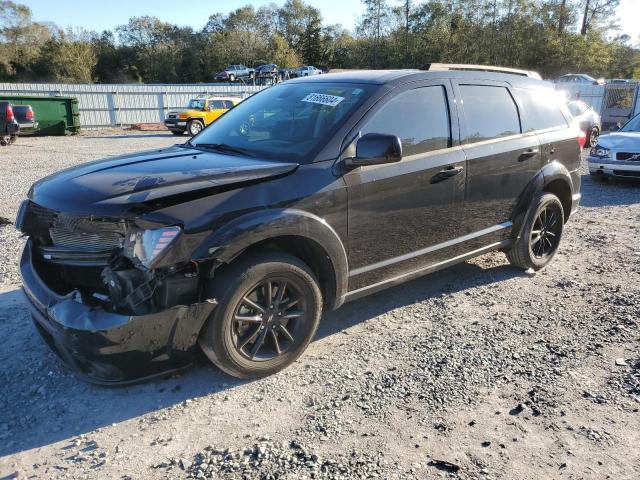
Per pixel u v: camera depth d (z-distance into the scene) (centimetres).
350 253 357
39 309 301
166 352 292
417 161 387
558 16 5869
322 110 378
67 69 7994
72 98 2366
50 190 310
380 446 268
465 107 431
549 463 256
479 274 520
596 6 5962
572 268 539
